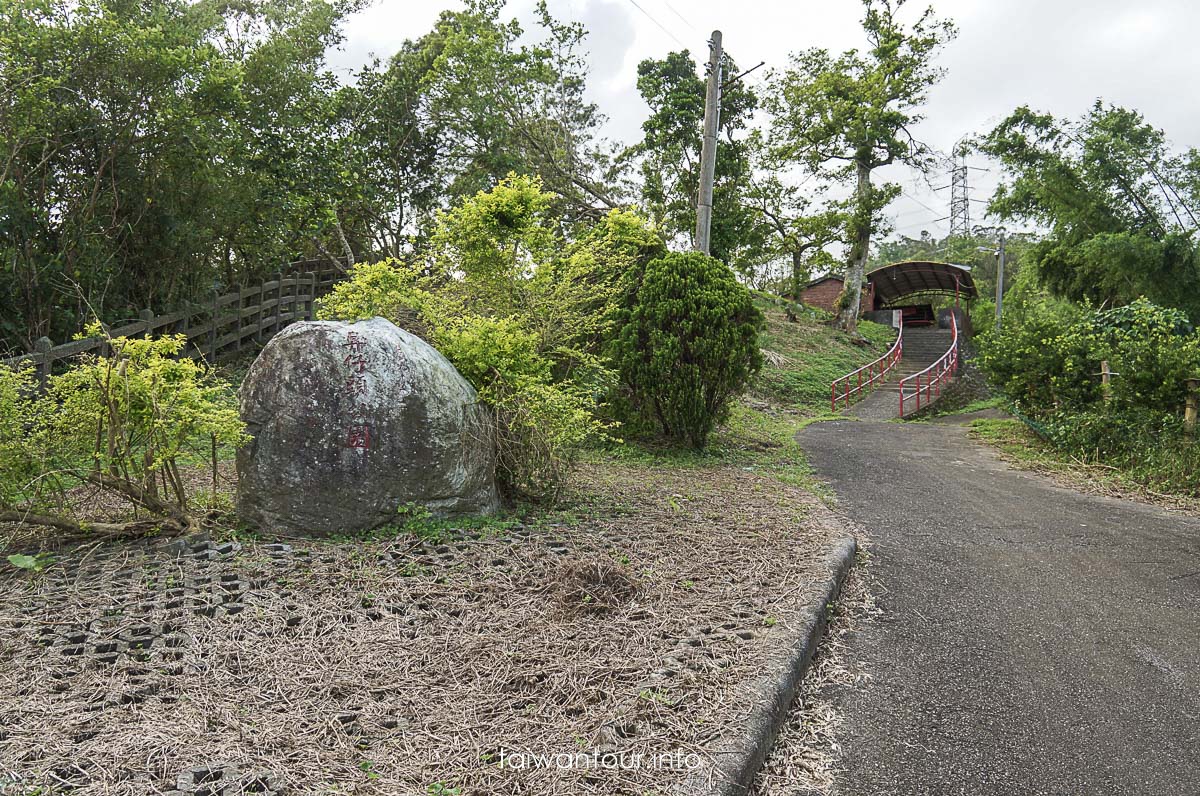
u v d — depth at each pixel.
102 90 8.23
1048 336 11.55
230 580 4.02
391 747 2.59
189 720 2.68
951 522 6.55
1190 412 8.81
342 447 4.68
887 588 4.81
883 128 24.72
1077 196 18.97
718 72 12.30
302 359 4.70
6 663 3.07
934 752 2.96
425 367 4.94
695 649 3.41
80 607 3.64
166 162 9.12
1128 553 5.67
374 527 4.76
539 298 7.51
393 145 17.67
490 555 4.52
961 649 3.91
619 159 22.20
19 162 8.21
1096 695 3.44
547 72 18.75
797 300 32.66
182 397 4.63
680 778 2.48
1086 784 2.77
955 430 13.53
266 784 2.33
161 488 5.71
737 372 9.02
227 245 12.05
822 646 3.90
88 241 8.80
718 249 22.31
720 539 5.21
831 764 2.87
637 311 8.96
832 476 8.53
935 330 30.55
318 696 2.90
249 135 10.62
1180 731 3.13
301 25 13.66
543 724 2.77
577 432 5.77
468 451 5.14
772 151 26.25
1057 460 9.85
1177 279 17.56
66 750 2.46
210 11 10.95
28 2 7.61
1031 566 5.32
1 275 7.91
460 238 7.12
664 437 9.57
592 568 4.14
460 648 3.34
